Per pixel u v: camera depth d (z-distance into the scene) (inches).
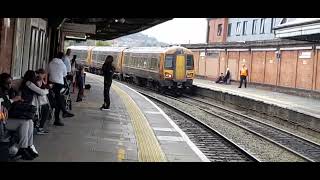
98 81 1485.0
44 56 804.6
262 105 987.9
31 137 325.4
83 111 640.4
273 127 792.3
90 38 2181.3
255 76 1715.1
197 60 2316.7
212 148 538.0
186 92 1526.8
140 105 842.8
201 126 717.3
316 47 1332.4
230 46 1919.3
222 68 2016.5
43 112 422.3
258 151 551.5
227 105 1194.6
